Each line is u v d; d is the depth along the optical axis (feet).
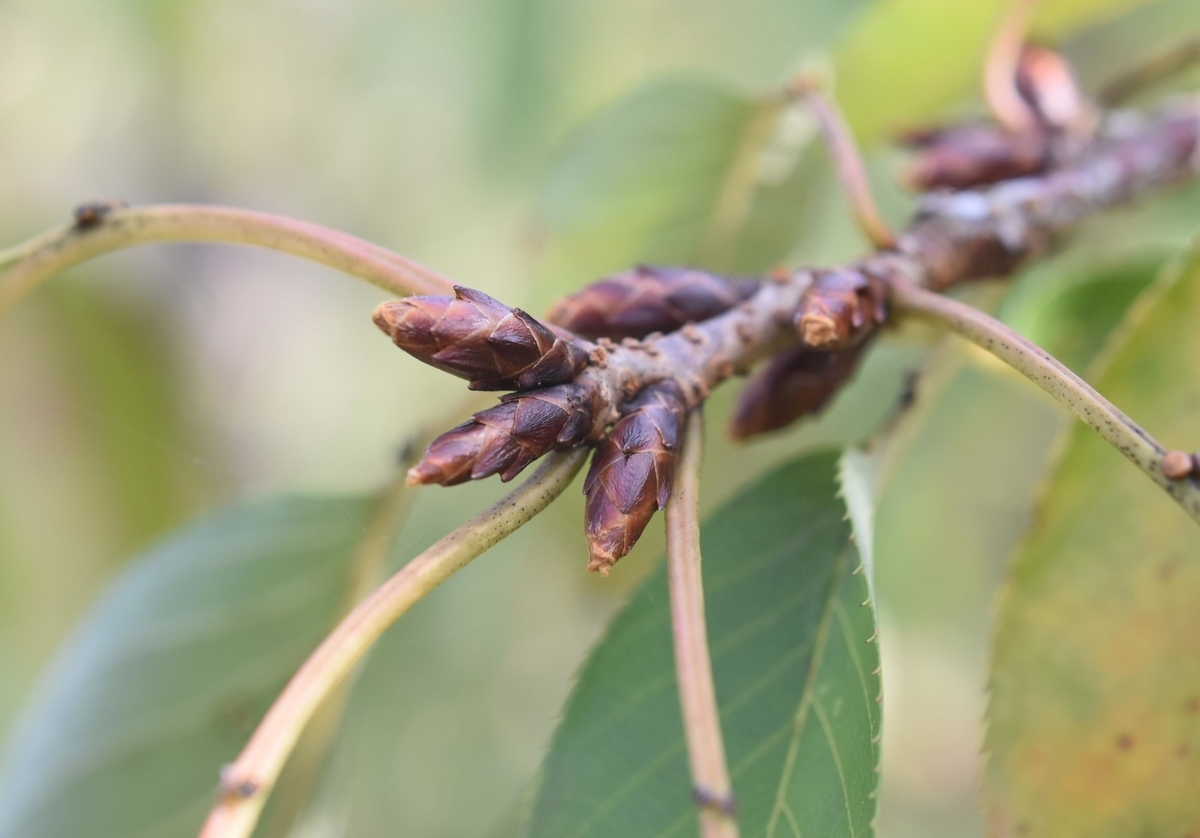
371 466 1.31
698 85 0.62
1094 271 0.59
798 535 0.51
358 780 0.98
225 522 0.58
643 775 0.50
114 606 0.58
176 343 1.22
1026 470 0.99
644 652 0.51
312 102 1.25
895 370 0.86
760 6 1.08
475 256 1.24
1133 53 0.93
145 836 0.57
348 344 1.44
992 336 0.48
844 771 0.48
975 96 0.73
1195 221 0.75
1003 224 0.55
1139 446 0.46
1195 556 0.50
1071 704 0.50
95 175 1.23
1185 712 0.49
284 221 0.49
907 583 0.97
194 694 0.58
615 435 0.47
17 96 1.15
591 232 0.67
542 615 1.06
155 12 1.15
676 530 0.46
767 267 0.73
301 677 0.44
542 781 0.50
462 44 1.13
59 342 1.07
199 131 1.25
